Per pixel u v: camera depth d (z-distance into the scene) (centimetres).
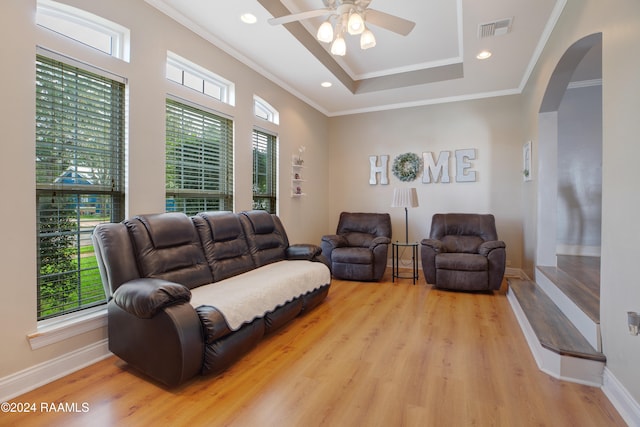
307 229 525
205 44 312
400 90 473
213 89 342
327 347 249
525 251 443
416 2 294
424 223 531
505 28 301
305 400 181
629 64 166
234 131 356
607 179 191
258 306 234
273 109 431
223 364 203
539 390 191
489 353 238
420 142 532
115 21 232
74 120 215
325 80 434
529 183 417
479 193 495
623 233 173
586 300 249
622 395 170
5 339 177
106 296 222
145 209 258
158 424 159
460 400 181
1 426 156
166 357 184
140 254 225
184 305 192
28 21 185
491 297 380
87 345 215
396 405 176
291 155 475
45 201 203
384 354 237
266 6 272
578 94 457
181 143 298
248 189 379
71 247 217
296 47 339
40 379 191
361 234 517
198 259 264
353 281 460
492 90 474
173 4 266
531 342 247
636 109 160
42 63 198
